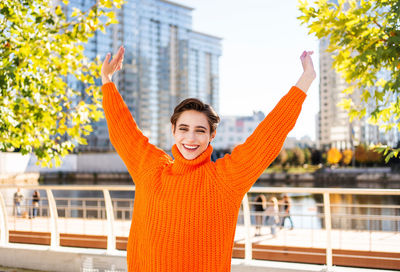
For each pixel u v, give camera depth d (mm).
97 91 5277
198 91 147125
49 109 4949
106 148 100688
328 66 122750
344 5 4656
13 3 4535
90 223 8594
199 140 1565
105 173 79750
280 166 101312
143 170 1663
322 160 106250
